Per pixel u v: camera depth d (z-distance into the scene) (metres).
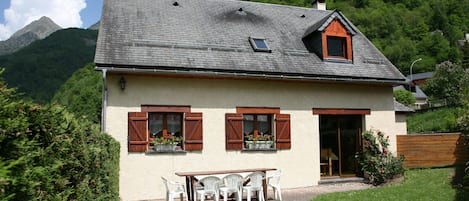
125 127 10.46
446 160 13.70
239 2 15.95
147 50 11.05
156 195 10.53
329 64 13.11
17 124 2.87
